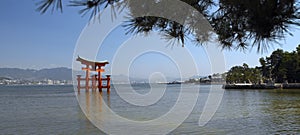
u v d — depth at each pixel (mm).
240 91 73375
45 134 13828
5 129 15094
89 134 13906
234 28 3303
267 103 34062
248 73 90312
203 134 13820
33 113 22469
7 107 28203
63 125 16375
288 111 24250
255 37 2809
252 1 2570
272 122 17438
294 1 2490
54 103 33312
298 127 15617
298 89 74562
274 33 2691
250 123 17047
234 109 26234
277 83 84625
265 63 84312
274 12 2527
